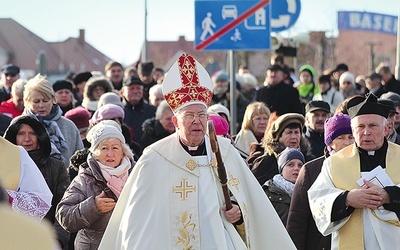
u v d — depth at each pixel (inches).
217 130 655.8
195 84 443.5
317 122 717.9
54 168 571.5
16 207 462.0
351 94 1262.3
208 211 437.1
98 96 949.8
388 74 1197.1
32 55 4675.2
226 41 866.1
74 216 505.0
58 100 924.6
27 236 183.0
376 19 1930.4
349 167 465.4
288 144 637.9
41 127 568.7
